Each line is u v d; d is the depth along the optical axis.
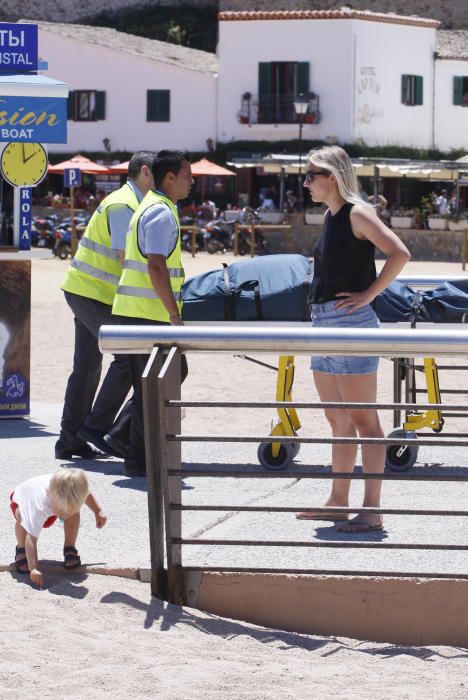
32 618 8.02
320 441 7.91
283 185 78.50
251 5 108.00
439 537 9.59
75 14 122.81
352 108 86.38
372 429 9.81
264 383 22.17
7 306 16.19
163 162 11.95
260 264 12.51
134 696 6.95
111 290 13.22
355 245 9.80
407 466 12.33
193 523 10.06
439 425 12.74
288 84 87.31
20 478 12.09
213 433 16.30
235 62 88.25
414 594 8.44
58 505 8.52
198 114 89.56
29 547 8.62
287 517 10.31
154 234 11.70
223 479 11.88
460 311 12.05
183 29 120.50
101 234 13.26
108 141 91.12
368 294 9.73
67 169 60.25
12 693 6.94
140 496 11.22
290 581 8.52
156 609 8.26
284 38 87.12
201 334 7.96
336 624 8.52
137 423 12.11
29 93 15.81
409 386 13.23
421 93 90.62
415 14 109.25
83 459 13.25
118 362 12.95
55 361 25.22
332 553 9.13
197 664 7.45
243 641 7.95
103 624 8.00
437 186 88.31
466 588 8.40
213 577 8.60
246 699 6.97
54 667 7.29
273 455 12.38
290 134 87.75
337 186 9.80
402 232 71.12
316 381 10.17
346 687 7.27
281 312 12.15
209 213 78.12
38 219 68.88
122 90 90.94
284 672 7.41
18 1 122.69
